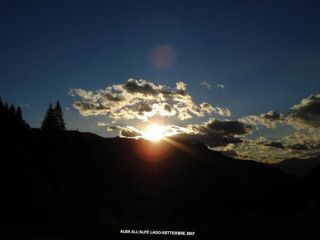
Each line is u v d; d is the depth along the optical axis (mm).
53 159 65625
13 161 50219
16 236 17281
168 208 72688
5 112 74625
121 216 56219
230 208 29062
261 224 18016
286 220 18750
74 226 20719
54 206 42125
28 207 37094
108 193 67250
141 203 72250
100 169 82938
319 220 18328
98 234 18312
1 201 35344
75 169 70062
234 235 16484
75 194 53656
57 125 87062
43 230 19234
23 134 69062
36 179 48094
